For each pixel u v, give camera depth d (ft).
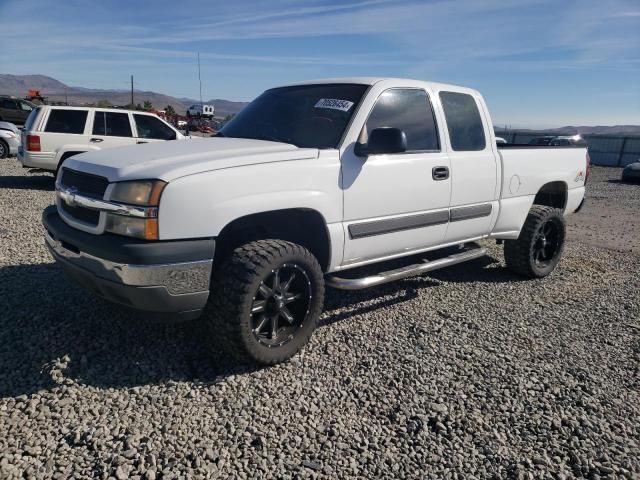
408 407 10.21
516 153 17.63
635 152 110.11
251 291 10.61
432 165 14.47
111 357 11.37
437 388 10.99
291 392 10.52
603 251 25.91
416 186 14.07
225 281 10.61
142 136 38.04
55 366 10.72
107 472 7.93
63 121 35.73
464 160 15.52
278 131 13.74
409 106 14.38
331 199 12.12
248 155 11.18
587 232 32.14
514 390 11.06
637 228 34.45
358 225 12.84
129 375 10.75
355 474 8.32
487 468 8.63
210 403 9.96
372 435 9.32
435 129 14.94
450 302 16.35
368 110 13.20
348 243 12.74
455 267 20.70
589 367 12.35
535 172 18.42
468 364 12.12
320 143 12.76
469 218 16.05
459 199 15.55
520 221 18.20
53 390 9.96
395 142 11.96
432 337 13.52
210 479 7.99
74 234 10.72
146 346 11.95
